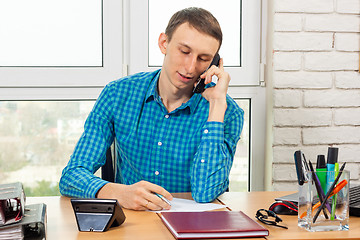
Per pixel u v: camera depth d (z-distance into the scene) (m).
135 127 1.69
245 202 1.43
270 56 2.28
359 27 2.25
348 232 1.10
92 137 1.64
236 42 2.36
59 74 2.23
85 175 1.46
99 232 1.09
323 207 1.10
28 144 2.28
